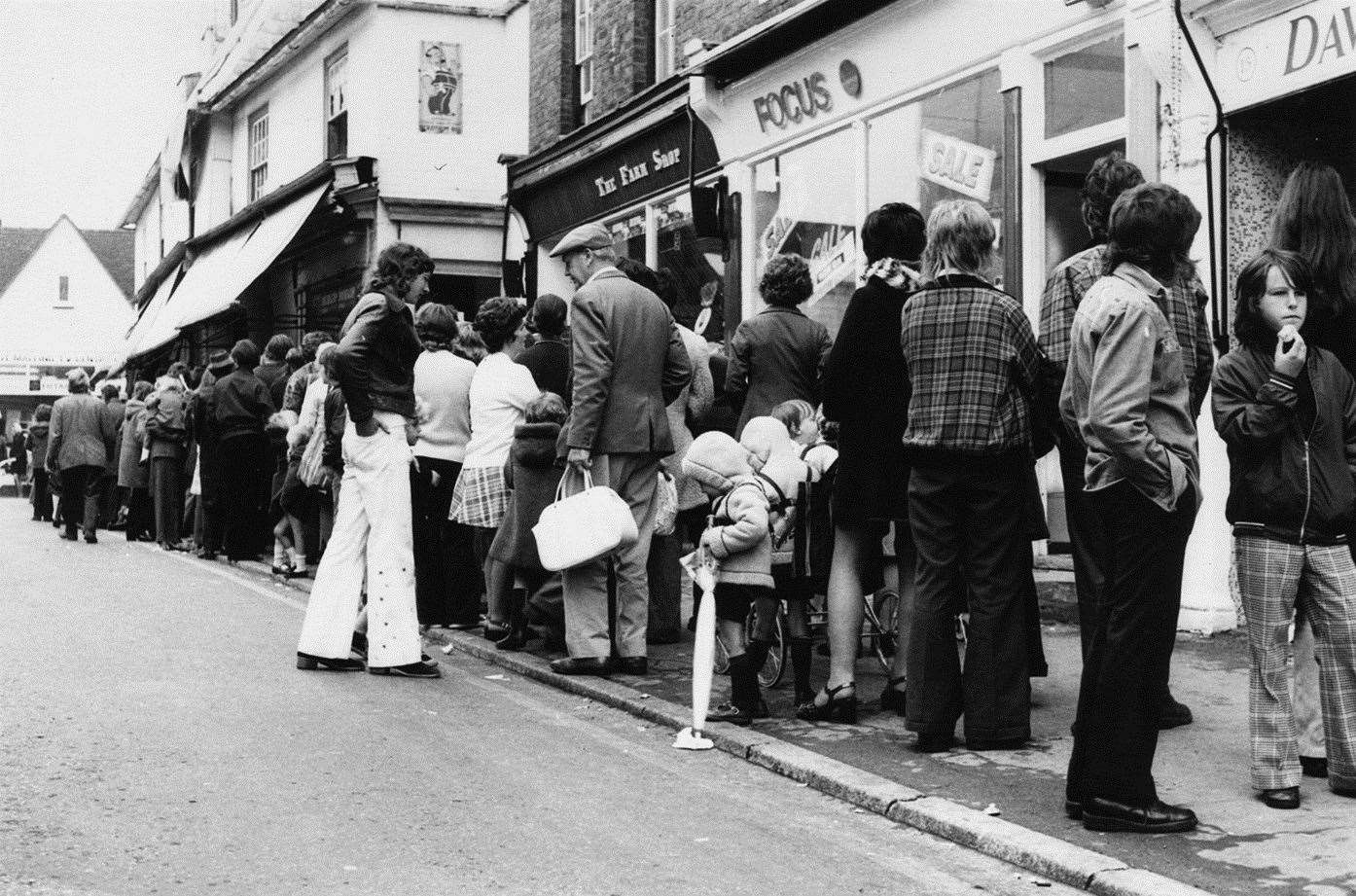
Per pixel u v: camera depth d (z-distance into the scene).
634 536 7.59
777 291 7.97
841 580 6.63
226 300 21.41
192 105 28.77
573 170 16.91
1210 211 8.25
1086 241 9.99
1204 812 5.01
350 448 8.11
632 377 7.90
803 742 6.24
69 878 4.28
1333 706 5.22
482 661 8.91
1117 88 9.05
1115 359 4.68
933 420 5.94
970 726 6.04
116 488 21.53
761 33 12.19
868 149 11.79
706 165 14.27
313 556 14.16
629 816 5.19
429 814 5.11
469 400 9.84
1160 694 4.83
